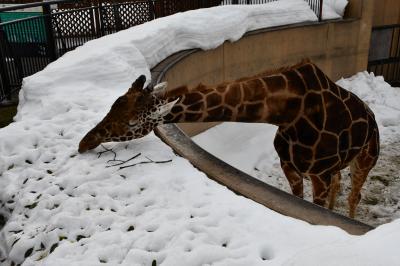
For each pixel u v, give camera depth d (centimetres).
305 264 266
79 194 403
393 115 1123
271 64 1144
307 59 477
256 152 903
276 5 1198
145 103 432
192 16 934
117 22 974
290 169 504
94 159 451
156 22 875
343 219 339
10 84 719
